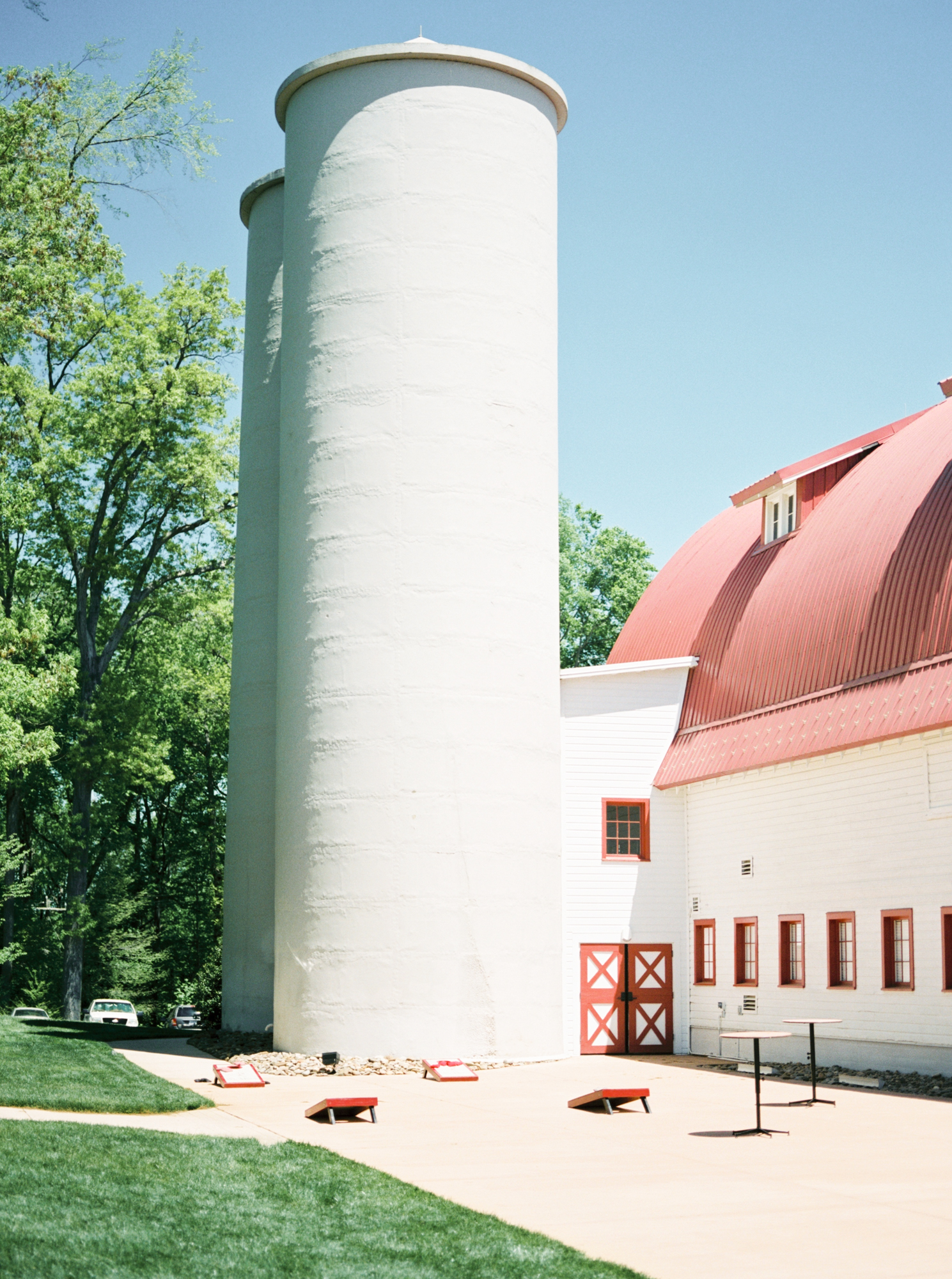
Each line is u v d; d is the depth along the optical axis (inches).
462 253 1051.9
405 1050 957.8
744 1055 1064.8
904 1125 660.7
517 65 1087.6
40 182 1644.9
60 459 1734.7
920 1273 366.6
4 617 1615.4
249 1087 820.0
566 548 2474.2
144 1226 398.3
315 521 1042.7
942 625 912.3
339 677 1011.3
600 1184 493.4
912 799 893.8
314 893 996.6
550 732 1063.6
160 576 1963.6
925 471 1044.5
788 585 1144.8
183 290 1823.3
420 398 1030.4
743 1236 410.3
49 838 2010.3
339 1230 407.5
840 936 968.3
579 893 1150.3
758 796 1074.7
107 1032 1235.2
